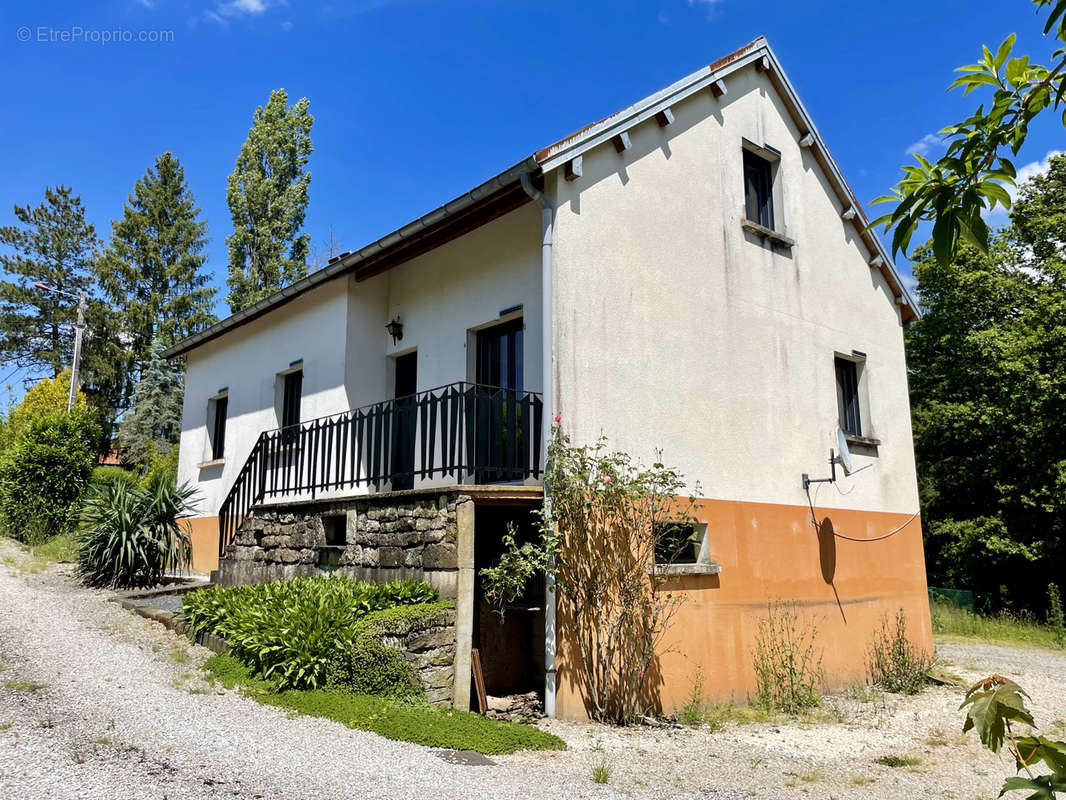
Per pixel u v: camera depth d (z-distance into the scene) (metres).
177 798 3.72
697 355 8.16
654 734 6.29
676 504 7.41
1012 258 20.66
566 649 6.53
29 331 35.06
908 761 6.06
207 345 13.66
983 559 20.00
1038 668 11.46
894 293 11.61
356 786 4.13
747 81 9.66
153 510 10.46
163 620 7.89
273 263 28.53
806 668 8.59
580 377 7.00
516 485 6.95
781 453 8.96
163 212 35.47
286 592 6.96
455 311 8.91
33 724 4.64
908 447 11.19
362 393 9.63
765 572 8.41
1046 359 18.55
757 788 5.02
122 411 33.03
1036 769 5.89
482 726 5.53
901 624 10.27
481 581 7.52
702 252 8.47
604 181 7.54
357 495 7.62
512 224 8.28
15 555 11.97
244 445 11.86
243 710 5.45
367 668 5.79
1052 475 17.94
